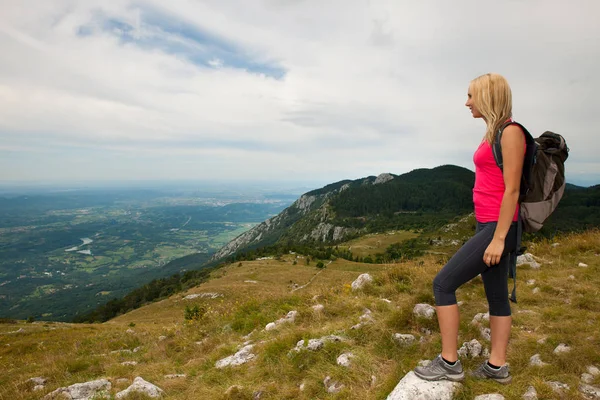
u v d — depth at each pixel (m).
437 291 3.27
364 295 8.24
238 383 4.94
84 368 8.82
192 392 5.20
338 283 11.09
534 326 4.95
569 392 3.08
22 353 20.81
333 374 4.30
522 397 3.08
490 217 3.02
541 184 2.85
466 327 4.98
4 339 29.28
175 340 9.77
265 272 100.88
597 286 6.34
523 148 2.72
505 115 2.89
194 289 85.88
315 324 6.83
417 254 122.12
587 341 4.05
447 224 188.12
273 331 7.28
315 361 4.86
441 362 3.26
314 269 105.25
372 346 4.80
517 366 3.69
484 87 2.97
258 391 4.50
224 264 141.00
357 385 3.94
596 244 9.70
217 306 12.75
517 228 2.92
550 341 4.17
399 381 3.51
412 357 4.23
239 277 95.50
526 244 11.66
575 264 8.46
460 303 6.44
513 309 5.85
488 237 3.00
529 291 6.68
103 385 6.51
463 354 4.09
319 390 4.15
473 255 3.05
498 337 3.27
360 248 165.38
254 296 12.28
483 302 6.34
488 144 2.95
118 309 125.12
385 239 180.62
